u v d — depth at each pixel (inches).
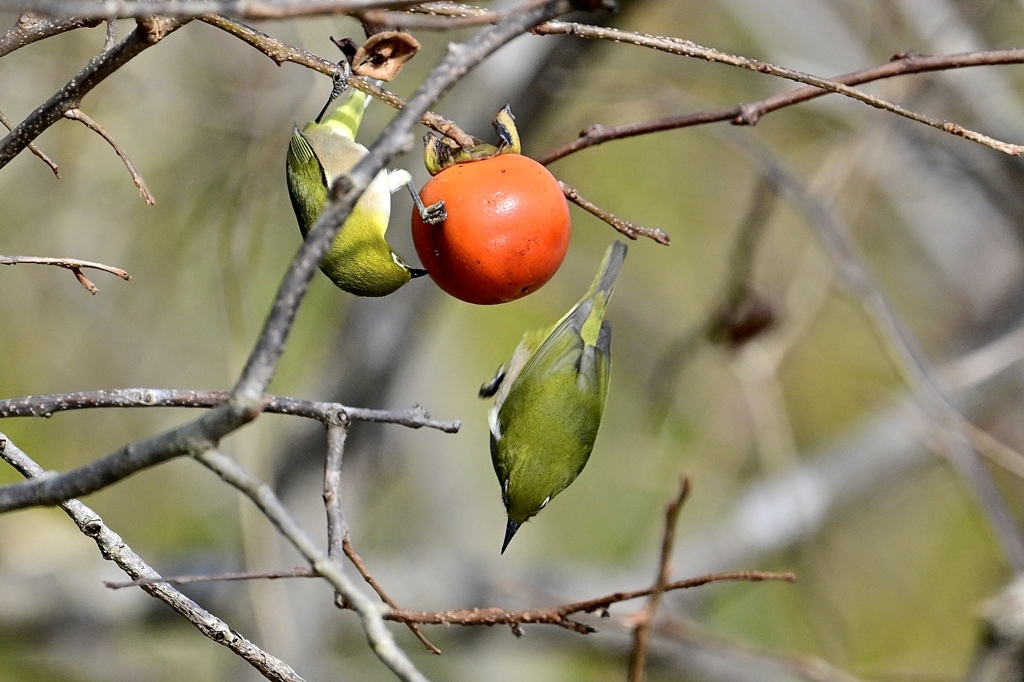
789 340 455.2
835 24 627.8
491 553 644.1
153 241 522.9
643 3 480.1
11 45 208.5
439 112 492.4
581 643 568.4
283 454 530.0
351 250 240.8
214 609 506.3
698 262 668.7
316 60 205.5
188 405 194.4
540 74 488.1
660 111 540.4
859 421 636.7
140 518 568.4
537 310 706.2
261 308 552.1
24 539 522.9
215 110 503.5
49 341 527.5
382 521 625.0
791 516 577.6
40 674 555.8
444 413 666.2
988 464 622.2
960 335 628.1
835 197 498.3
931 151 578.9
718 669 565.9
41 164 504.4
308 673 486.3
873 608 644.1
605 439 659.4
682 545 577.9
